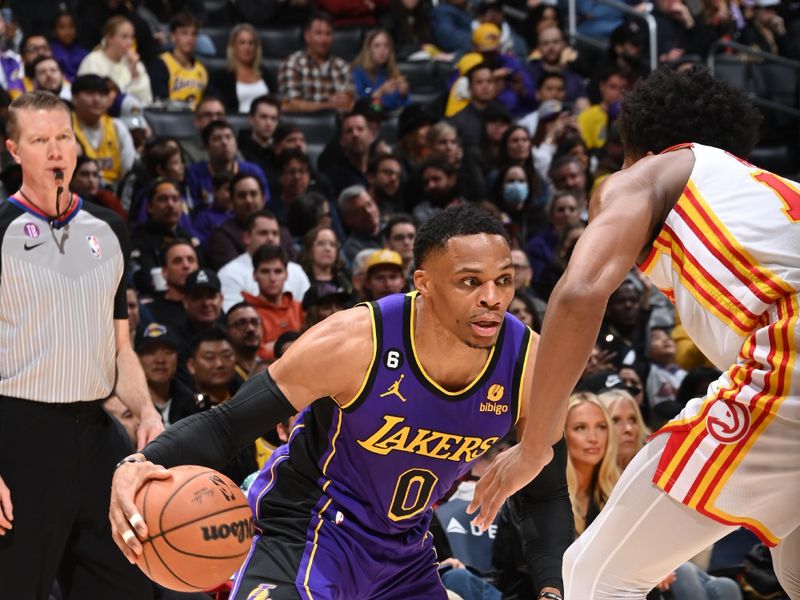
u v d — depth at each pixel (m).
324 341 3.32
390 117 13.04
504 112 12.36
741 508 2.97
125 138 10.70
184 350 7.43
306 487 3.60
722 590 5.95
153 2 13.83
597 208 3.02
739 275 2.96
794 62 14.33
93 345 4.19
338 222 10.76
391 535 3.59
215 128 10.44
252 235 9.21
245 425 3.35
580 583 3.17
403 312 3.37
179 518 3.16
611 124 12.77
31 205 4.16
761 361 2.90
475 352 3.35
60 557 4.15
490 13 14.62
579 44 14.82
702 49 14.12
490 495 3.13
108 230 4.31
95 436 4.20
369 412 3.38
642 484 3.07
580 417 5.75
